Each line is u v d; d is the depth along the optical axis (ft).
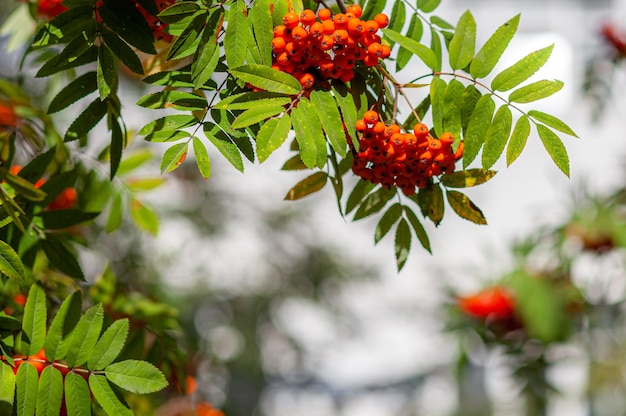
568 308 17.34
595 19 34.42
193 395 12.37
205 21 6.70
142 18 7.16
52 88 12.07
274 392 32.71
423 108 7.30
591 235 16.76
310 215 30.30
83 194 10.09
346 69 6.65
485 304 17.11
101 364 6.82
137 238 18.95
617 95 21.13
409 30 8.05
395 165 7.00
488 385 28.32
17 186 6.41
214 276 27.53
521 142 6.98
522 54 34.76
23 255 7.79
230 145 6.74
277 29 6.57
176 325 9.91
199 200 26.05
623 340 19.30
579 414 24.50
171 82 7.06
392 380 34.63
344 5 7.45
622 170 19.74
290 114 6.55
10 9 15.44
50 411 6.68
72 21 7.03
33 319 6.80
